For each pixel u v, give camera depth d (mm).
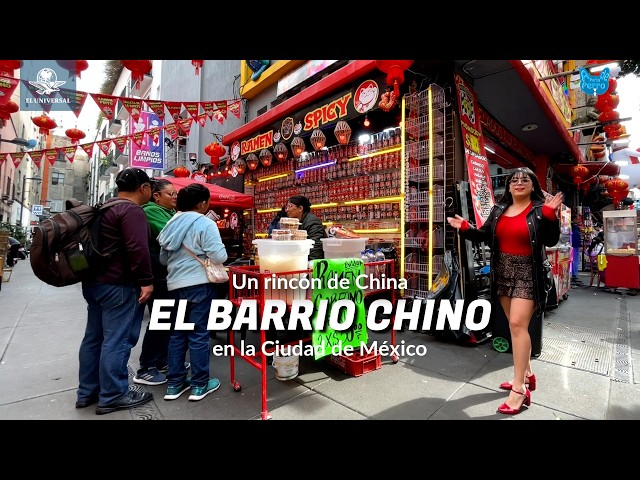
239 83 11172
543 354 3439
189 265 2572
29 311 5359
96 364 2449
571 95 9289
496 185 10203
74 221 2215
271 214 8281
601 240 8641
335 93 5746
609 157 10570
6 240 7691
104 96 5297
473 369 3088
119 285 2379
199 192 2758
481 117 5793
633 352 3490
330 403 2449
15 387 2707
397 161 5191
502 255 2525
